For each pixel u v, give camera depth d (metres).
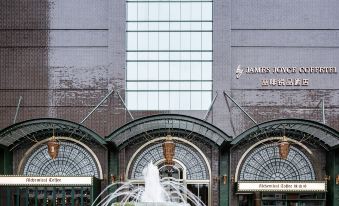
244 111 39.38
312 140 39.31
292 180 37.25
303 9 40.50
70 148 39.94
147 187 29.31
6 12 40.59
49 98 40.41
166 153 35.81
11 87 40.38
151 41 40.91
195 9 40.94
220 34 40.44
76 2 40.72
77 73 40.53
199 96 40.66
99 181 39.06
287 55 40.31
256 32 40.44
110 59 40.44
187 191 39.31
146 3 41.00
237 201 39.03
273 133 39.47
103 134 40.12
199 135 38.56
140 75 40.88
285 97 40.19
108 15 40.59
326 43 40.31
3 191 38.06
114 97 40.31
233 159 39.66
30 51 40.56
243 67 40.34
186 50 40.88
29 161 39.81
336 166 37.56
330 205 37.94
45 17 40.62
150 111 40.56
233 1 40.62
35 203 37.12
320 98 40.16
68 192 37.06
